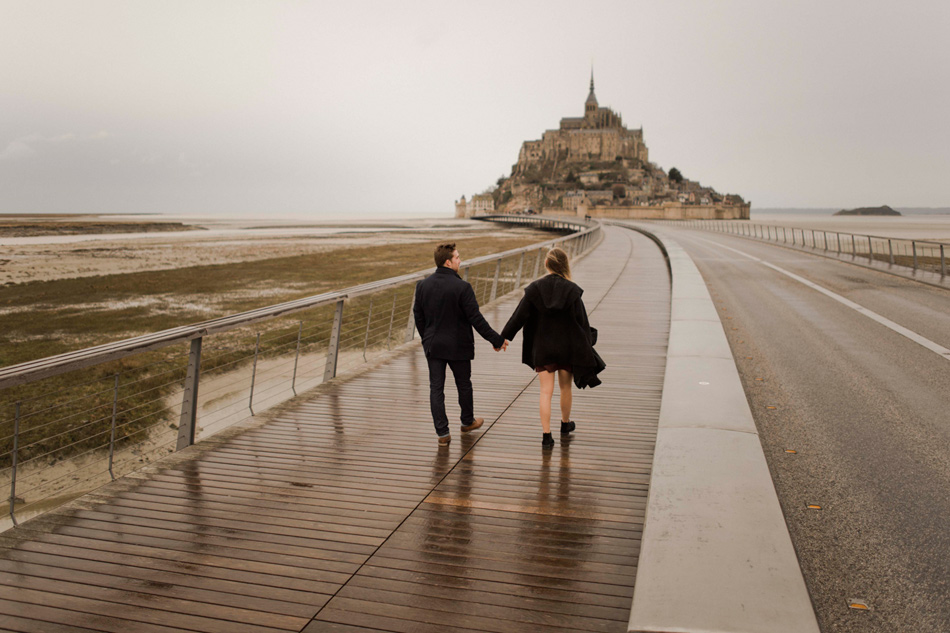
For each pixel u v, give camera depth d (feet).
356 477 15.15
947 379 23.93
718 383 19.29
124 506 13.53
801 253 104.83
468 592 10.28
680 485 12.23
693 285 45.11
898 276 64.90
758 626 8.08
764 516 11.00
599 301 47.19
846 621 9.62
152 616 9.69
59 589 10.39
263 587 10.48
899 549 11.72
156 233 482.69
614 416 19.81
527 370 26.55
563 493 14.16
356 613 9.75
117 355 14.52
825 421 19.12
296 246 293.02
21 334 97.55
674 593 8.80
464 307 17.28
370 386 23.77
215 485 14.67
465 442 17.63
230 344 69.97
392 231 498.69
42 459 40.83
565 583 10.53
